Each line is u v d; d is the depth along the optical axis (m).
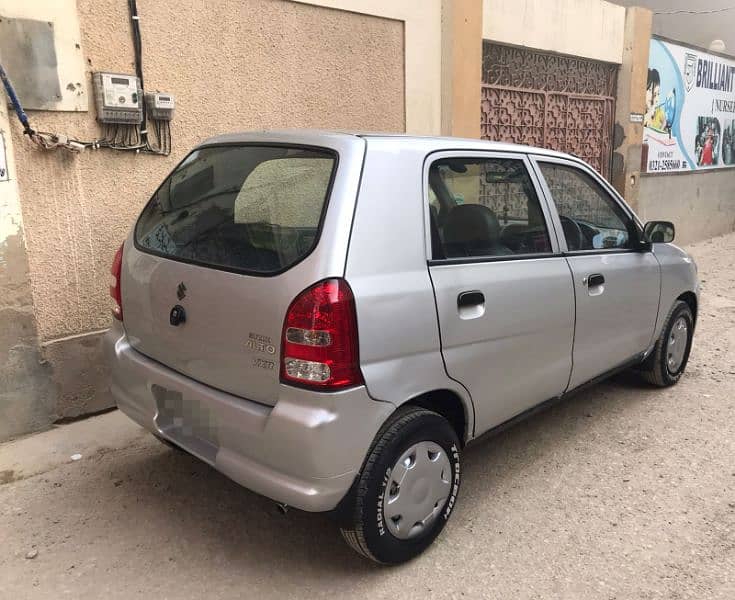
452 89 6.42
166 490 3.39
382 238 2.56
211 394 2.63
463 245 2.95
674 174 11.22
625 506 3.32
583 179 3.86
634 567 2.84
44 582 2.69
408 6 5.90
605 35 8.91
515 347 3.14
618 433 4.17
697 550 2.97
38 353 3.87
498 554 2.92
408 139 2.88
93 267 4.12
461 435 3.04
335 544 2.98
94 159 4.04
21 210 3.72
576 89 8.80
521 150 3.46
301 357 2.35
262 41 4.85
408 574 2.78
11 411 3.82
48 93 3.75
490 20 7.00
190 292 2.69
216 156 3.12
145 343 3.01
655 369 4.70
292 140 2.83
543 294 3.27
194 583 2.71
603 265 3.77
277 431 2.37
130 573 2.76
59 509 3.21
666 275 4.43
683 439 4.09
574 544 3.00
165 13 4.26
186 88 4.46
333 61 5.40
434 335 2.69
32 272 3.86
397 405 2.57
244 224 2.71
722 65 12.20
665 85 10.58
